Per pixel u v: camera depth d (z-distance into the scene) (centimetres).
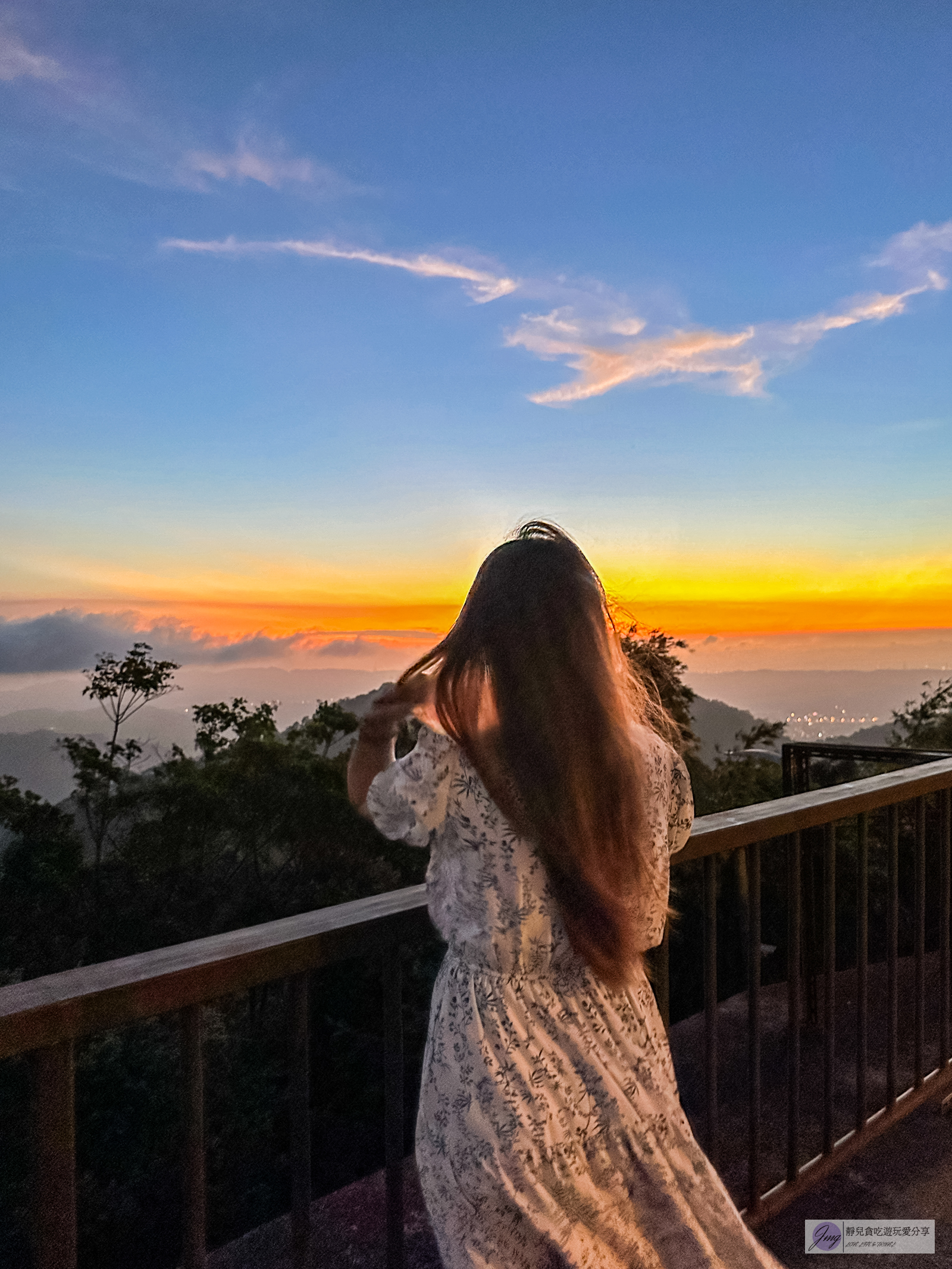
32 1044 102
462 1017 124
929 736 2230
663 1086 134
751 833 200
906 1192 237
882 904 1462
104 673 4356
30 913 3127
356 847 3456
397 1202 153
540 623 120
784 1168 281
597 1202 123
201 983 117
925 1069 337
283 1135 2409
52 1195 105
